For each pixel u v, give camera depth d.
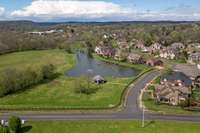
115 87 110.00
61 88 108.75
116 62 178.25
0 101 90.31
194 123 70.62
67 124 69.12
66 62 172.25
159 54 198.25
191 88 104.75
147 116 75.31
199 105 85.06
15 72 110.69
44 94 99.94
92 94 100.06
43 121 70.88
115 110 80.56
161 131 65.19
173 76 118.88
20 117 73.62
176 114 77.44
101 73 143.38
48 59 179.12
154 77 129.00
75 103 88.56
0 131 60.78
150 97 95.06
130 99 92.75
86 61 185.75
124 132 64.50
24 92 102.38
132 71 150.25
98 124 69.19
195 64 152.75
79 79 124.62
